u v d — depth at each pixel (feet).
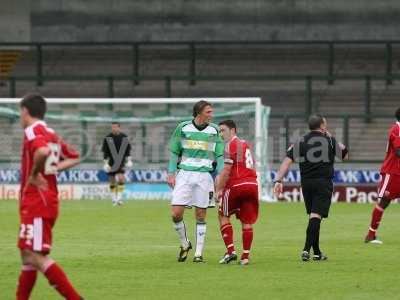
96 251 139.03
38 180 82.94
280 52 374.43
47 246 84.02
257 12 379.55
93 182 280.10
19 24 384.27
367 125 326.85
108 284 105.60
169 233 168.04
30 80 359.05
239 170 120.78
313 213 125.39
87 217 204.33
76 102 268.41
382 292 99.50
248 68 368.89
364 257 130.62
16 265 122.42
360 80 352.90
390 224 189.67
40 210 83.71
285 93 352.08
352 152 322.14
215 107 272.10
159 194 279.28
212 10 381.40
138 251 139.03
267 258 129.90
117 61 377.50
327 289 101.65
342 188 275.39
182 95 356.38
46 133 84.17
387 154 150.00
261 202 261.85
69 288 83.82
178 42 357.20
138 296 97.35
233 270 116.98
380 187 150.30
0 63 375.04
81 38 384.47
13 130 278.26
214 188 127.44
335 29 376.27
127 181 280.92
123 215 210.38
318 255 127.34
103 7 383.24
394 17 374.63
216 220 198.18
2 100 265.34
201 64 372.58
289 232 171.01
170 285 104.68
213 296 97.19
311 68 367.04
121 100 266.77
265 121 273.13
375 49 372.58
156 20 383.24
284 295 97.66
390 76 337.11
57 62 377.50
